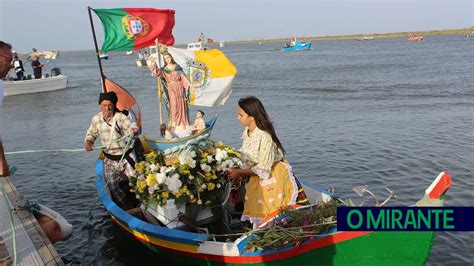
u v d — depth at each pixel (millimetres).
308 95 22516
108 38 8812
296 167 10297
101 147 6680
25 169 10570
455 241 6613
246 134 5195
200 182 5496
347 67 40406
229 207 6039
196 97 9695
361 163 10391
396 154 10977
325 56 65188
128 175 6902
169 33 9672
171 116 9945
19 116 18375
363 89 23891
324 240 4559
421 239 4438
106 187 6988
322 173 9812
